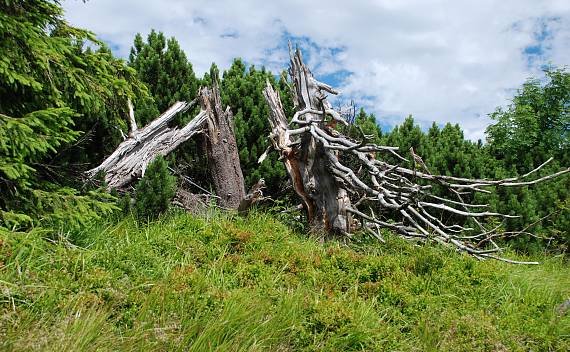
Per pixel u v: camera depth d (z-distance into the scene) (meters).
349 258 7.25
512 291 6.96
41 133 6.50
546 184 12.65
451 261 7.41
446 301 6.46
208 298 5.44
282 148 9.66
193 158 11.75
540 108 18.84
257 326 5.14
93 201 6.89
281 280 6.52
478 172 12.00
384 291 6.43
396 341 5.51
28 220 6.25
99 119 9.86
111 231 7.32
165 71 12.60
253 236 7.58
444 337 5.60
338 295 6.34
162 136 10.36
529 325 5.95
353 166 10.38
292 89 10.59
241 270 6.44
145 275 5.93
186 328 4.98
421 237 8.90
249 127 12.27
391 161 12.18
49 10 6.96
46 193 6.48
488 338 5.52
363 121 12.95
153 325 4.86
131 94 7.80
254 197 9.20
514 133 17.00
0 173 6.55
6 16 6.09
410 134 12.55
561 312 6.39
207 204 10.41
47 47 6.49
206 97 10.92
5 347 4.08
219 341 4.88
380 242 8.77
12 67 6.07
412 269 7.18
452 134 13.71
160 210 8.59
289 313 5.45
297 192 9.60
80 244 6.73
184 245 7.02
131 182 9.80
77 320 4.52
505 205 11.16
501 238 10.73
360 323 5.45
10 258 5.26
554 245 10.80
